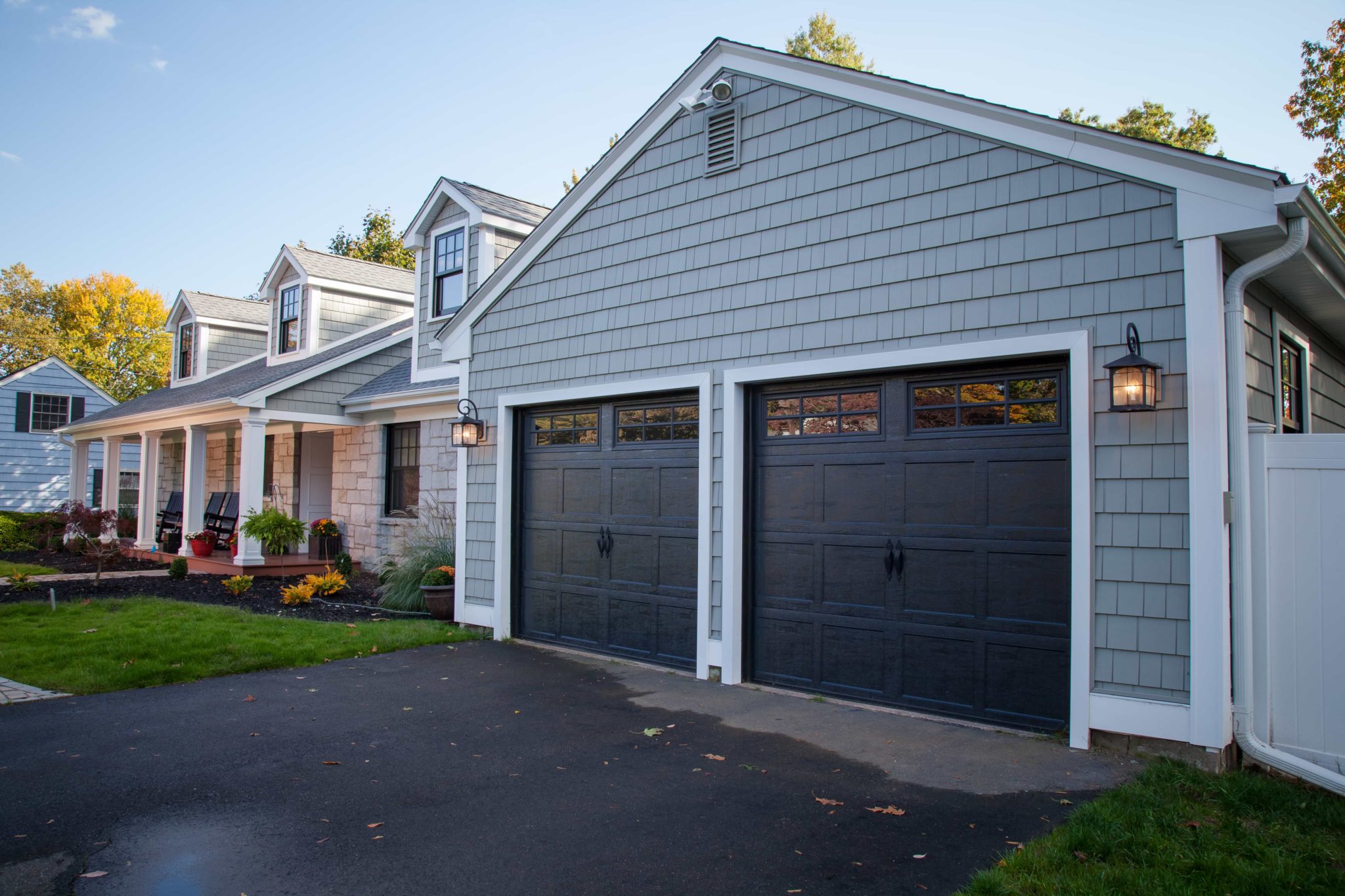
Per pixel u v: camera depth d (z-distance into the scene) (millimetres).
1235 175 4234
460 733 5129
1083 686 4637
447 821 3766
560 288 8008
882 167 5676
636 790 4148
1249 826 3613
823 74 5996
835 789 4125
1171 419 4438
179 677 6484
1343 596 4379
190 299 20000
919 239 5453
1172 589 4418
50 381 25141
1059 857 3229
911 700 5465
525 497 8430
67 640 7473
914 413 5555
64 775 4332
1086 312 4738
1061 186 4875
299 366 14844
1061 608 4863
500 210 12320
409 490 13523
